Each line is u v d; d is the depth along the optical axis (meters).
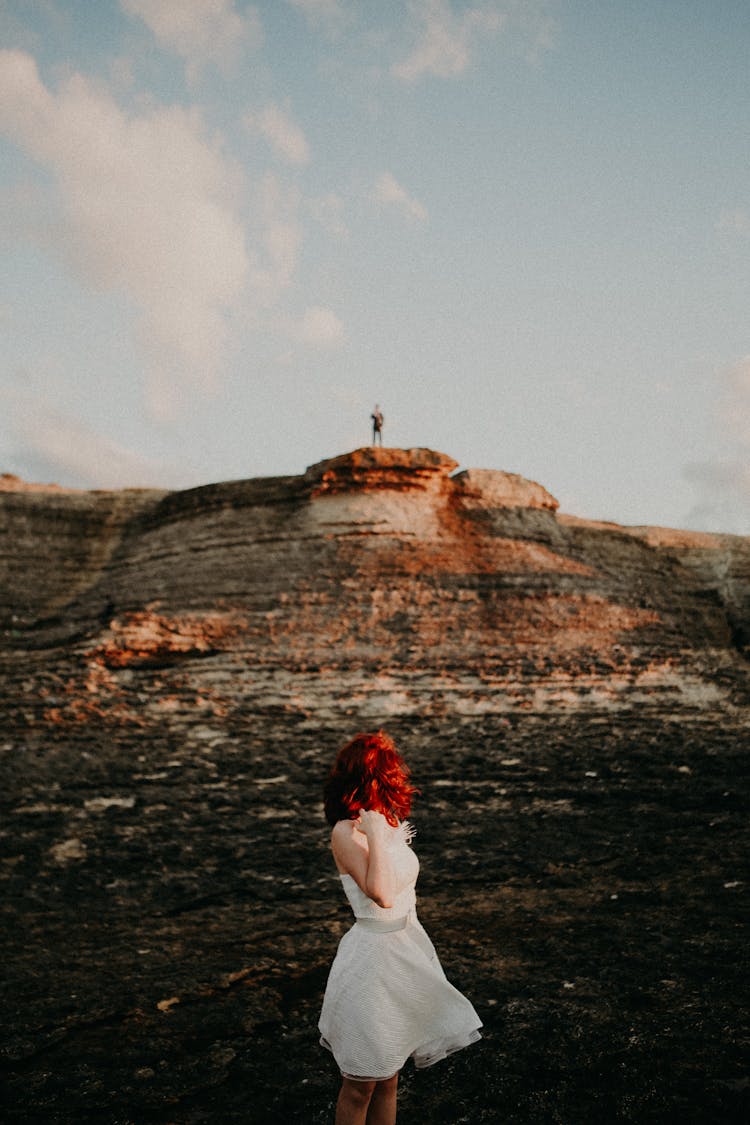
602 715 14.96
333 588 18.20
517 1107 4.18
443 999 2.98
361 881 2.87
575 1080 4.47
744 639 19.75
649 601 19.48
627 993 5.77
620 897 8.32
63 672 16.66
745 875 8.83
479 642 16.84
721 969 6.18
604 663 16.52
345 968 2.96
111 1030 5.51
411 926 3.04
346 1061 2.85
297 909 8.55
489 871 9.43
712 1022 5.17
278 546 19.66
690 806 11.39
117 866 10.00
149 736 14.27
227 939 7.70
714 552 23.14
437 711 14.97
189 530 21.61
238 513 21.33
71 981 6.60
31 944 7.73
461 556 19.09
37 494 25.11
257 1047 5.15
